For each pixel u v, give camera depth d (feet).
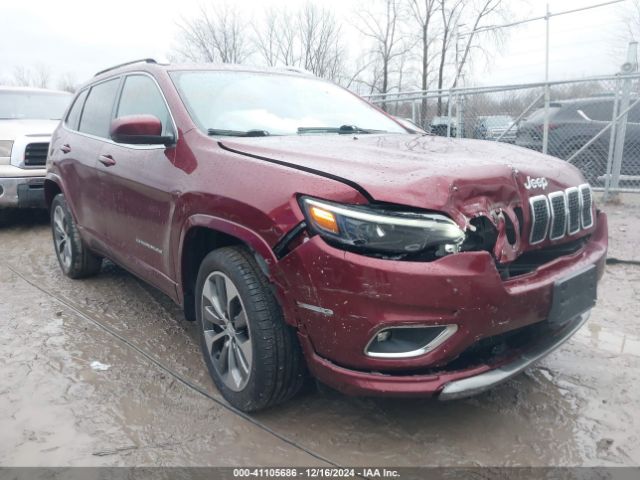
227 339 8.99
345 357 7.32
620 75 23.88
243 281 8.13
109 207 12.39
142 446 8.06
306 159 8.14
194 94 10.81
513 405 9.17
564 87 28.40
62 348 11.28
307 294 7.30
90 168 13.05
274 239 7.55
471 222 7.41
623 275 15.72
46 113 26.50
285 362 8.05
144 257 11.25
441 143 10.22
